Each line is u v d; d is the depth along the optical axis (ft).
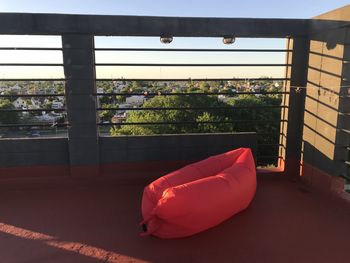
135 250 9.04
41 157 13.91
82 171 14.08
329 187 12.81
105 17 12.80
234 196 10.02
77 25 12.76
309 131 14.14
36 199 12.74
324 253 8.93
